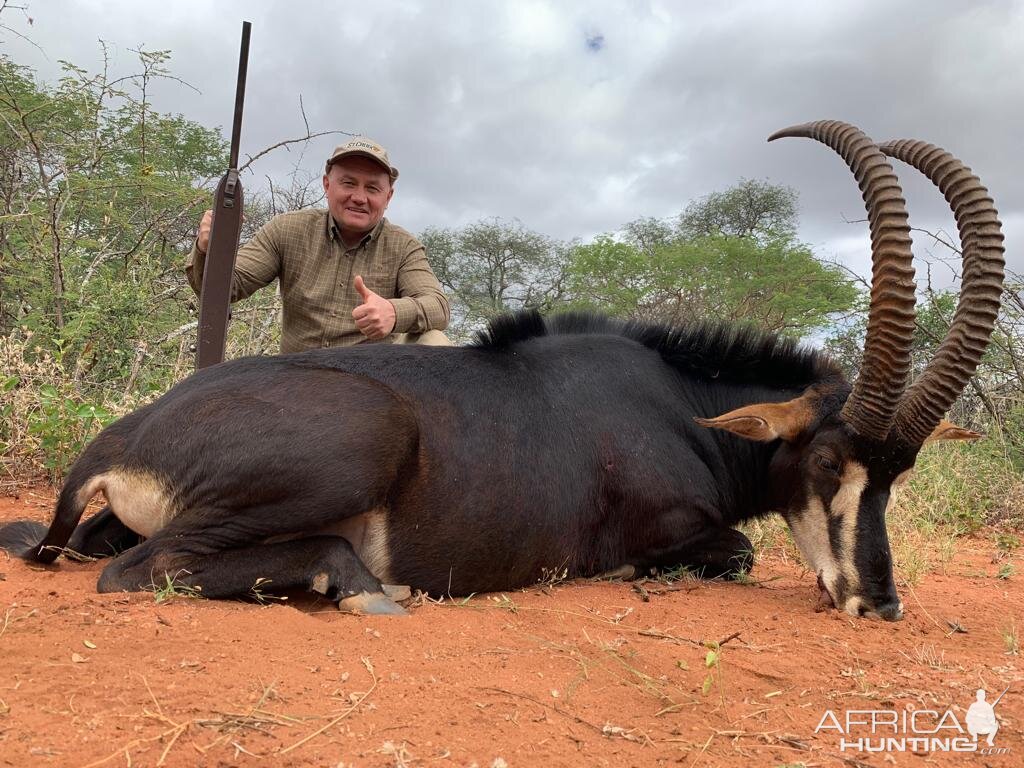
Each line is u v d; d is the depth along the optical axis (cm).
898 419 166
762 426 175
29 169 392
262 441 148
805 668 134
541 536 170
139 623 125
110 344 327
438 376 169
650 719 108
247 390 155
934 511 308
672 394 195
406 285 246
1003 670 138
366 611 143
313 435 149
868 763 102
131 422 164
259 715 98
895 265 159
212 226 208
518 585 172
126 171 447
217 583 146
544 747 97
